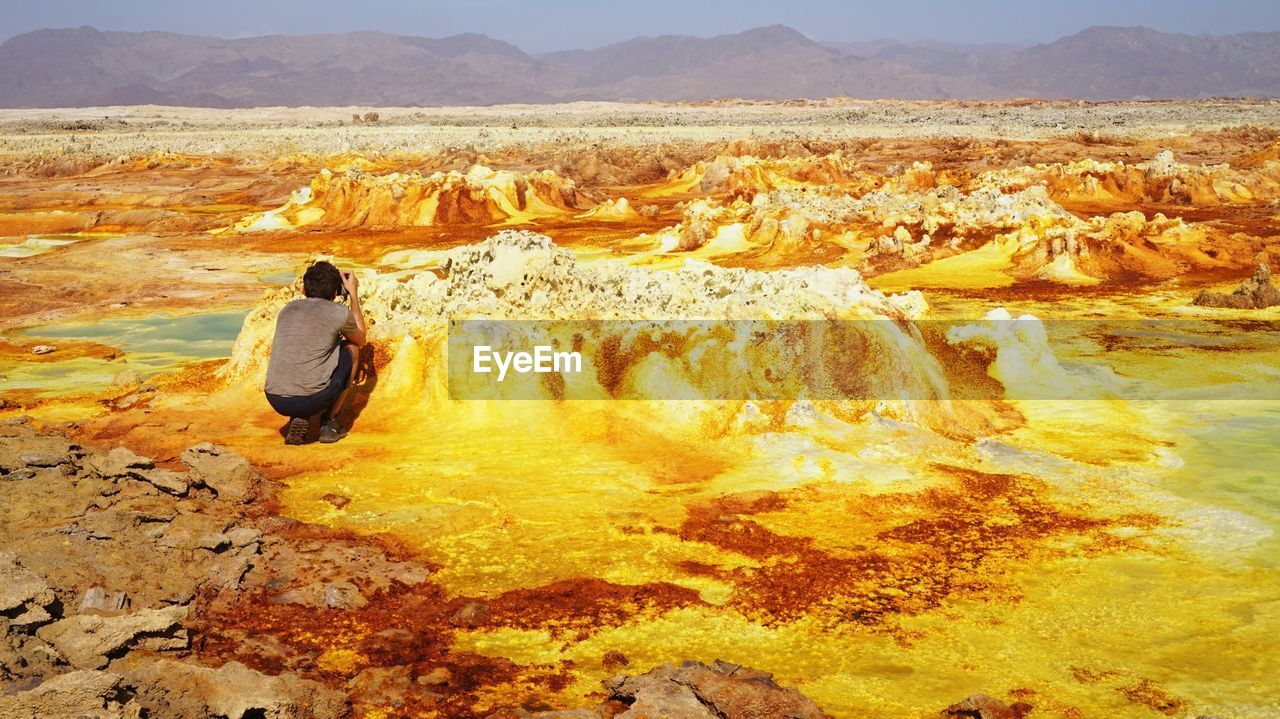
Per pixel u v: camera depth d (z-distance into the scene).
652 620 4.46
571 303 8.52
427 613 4.51
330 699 3.63
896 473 6.64
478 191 28.05
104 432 7.50
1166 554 5.28
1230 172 31.98
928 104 150.12
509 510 5.88
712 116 113.38
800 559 5.20
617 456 6.97
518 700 3.71
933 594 4.78
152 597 4.39
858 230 20.66
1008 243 19.14
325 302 7.27
